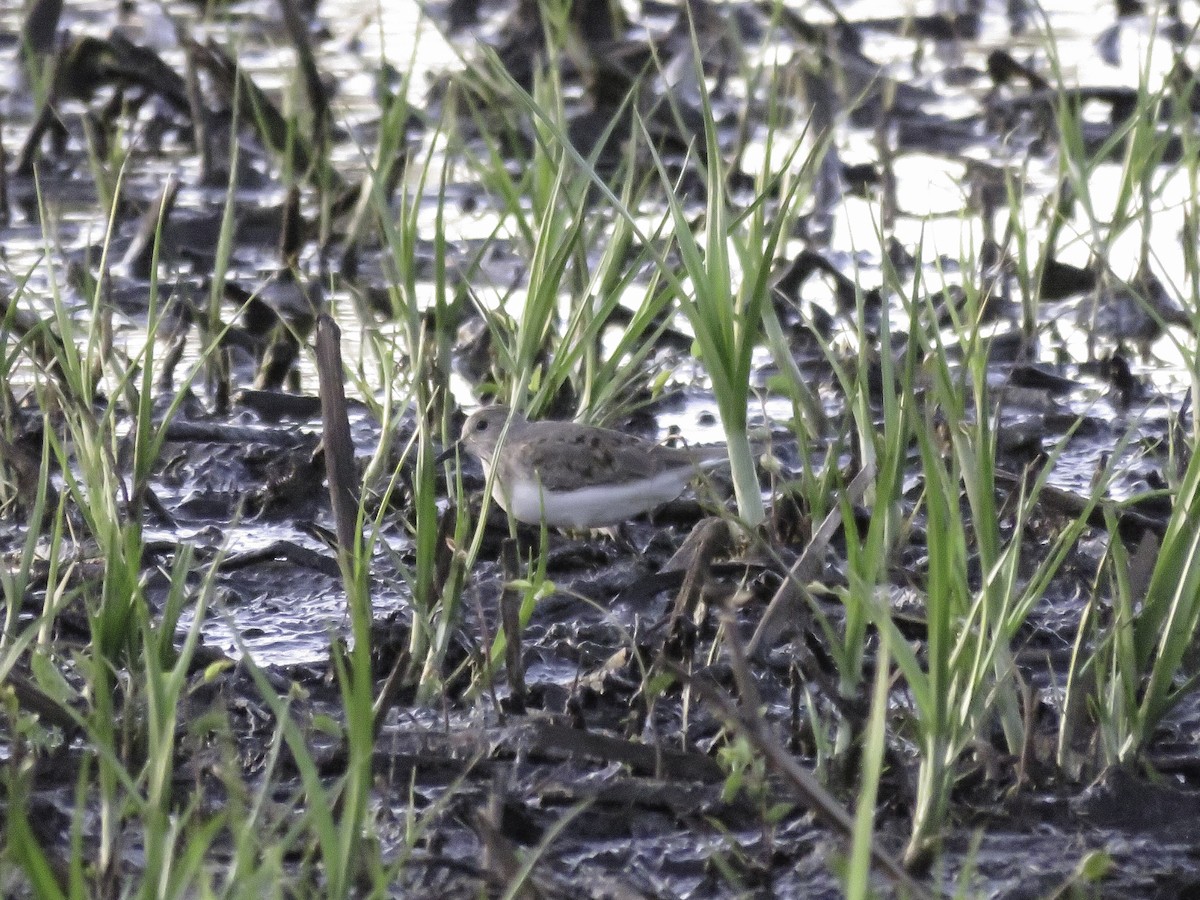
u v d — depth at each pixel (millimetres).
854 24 28344
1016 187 20141
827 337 16734
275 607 10836
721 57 24375
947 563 7141
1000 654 8305
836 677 9344
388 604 10906
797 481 11625
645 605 10766
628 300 17547
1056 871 7461
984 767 8250
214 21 27641
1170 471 10773
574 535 12562
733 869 7488
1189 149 14648
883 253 9492
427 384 13023
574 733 8484
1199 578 8219
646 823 7988
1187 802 7969
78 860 5734
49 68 21266
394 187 20406
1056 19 28844
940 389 8617
